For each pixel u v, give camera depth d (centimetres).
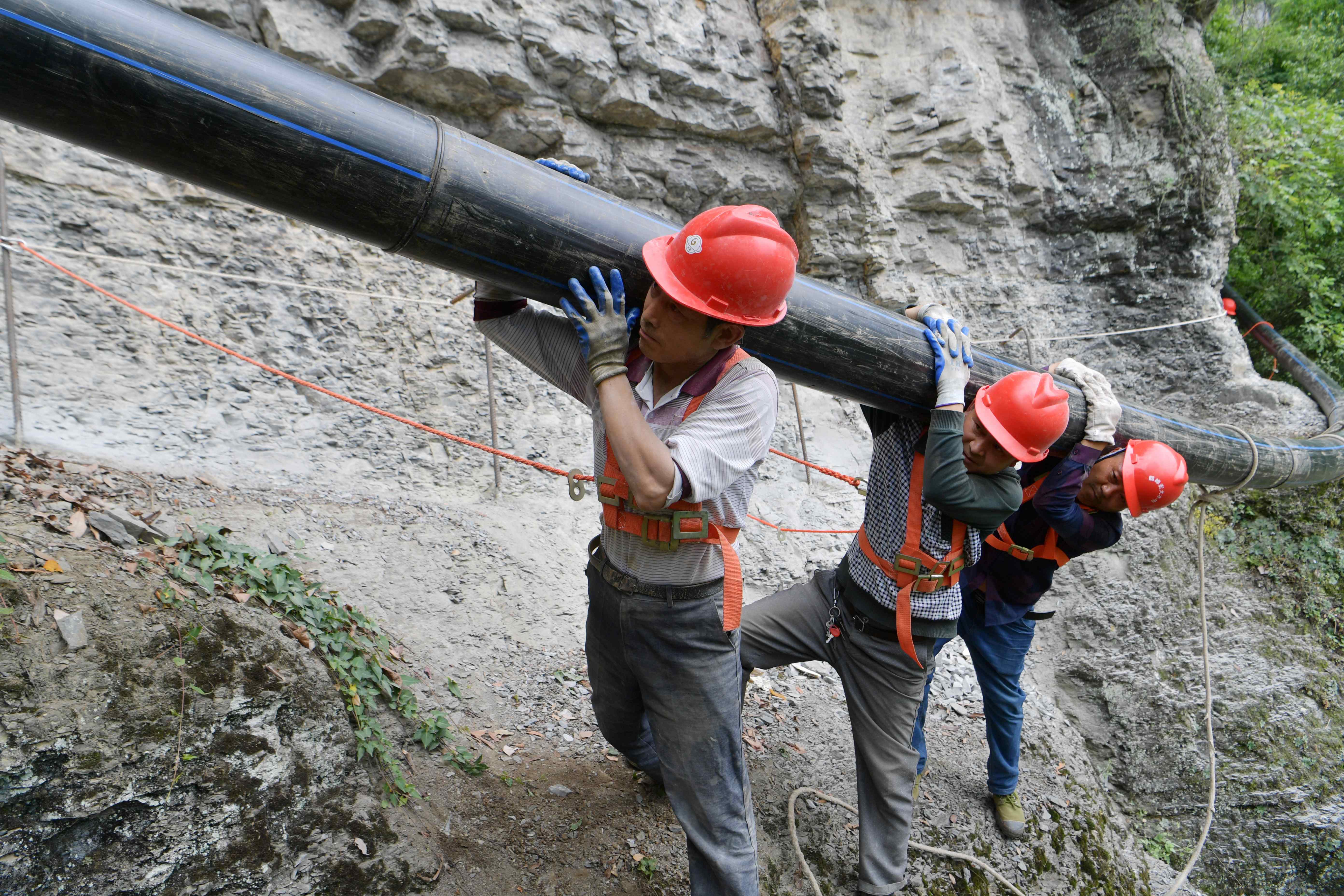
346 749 229
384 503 395
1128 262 678
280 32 402
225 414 384
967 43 638
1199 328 685
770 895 287
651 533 194
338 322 427
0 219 326
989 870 321
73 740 179
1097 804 415
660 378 195
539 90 470
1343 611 602
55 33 133
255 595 248
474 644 340
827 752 352
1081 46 684
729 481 183
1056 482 288
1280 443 439
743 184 547
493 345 470
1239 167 788
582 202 182
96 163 378
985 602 324
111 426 349
